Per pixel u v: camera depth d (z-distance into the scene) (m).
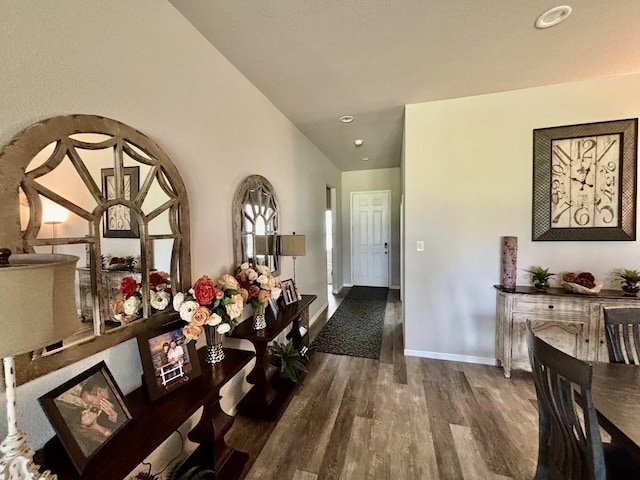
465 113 2.94
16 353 0.65
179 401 1.30
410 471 1.67
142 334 1.35
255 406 2.16
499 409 2.23
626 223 2.61
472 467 1.70
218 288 1.74
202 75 1.90
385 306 5.20
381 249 6.71
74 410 0.99
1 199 0.88
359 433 1.99
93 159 1.18
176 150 1.67
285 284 2.89
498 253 2.93
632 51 2.13
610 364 1.48
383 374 2.80
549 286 2.80
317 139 4.21
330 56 2.14
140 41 1.43
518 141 2.83
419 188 3.10
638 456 0.92
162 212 1.51
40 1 1.01
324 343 3.55
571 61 2.28
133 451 1.00
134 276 1.36
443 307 3.10
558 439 1.15
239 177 2.35
